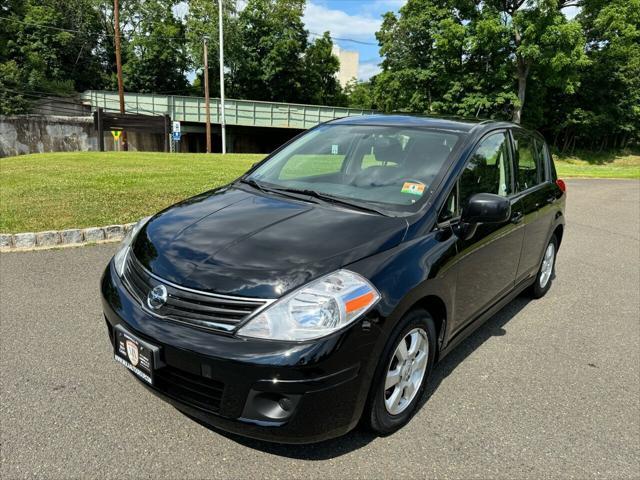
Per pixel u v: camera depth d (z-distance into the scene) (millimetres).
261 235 2557
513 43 34000
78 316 3934
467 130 3451
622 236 8500
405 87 40562
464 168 3152
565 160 42531
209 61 50094
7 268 5012
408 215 2803
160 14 51688
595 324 4430
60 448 2422
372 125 3742
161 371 2320
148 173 10828
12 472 2244
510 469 2449
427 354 2801
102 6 50125
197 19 50031
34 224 6301
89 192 8195
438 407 2971
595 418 2951
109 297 2600
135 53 50656
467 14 35188
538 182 4434
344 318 2164
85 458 2359
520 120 37062
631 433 2818
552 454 2588
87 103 41000
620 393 3256
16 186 8609
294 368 2057
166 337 2219
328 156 3572
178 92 52906
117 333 2465
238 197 3223
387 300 2320
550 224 4562
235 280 2238
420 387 2805
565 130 44938
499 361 3623
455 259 2836
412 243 2621
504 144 3793
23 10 44969
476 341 3963
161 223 2912
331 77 60000
